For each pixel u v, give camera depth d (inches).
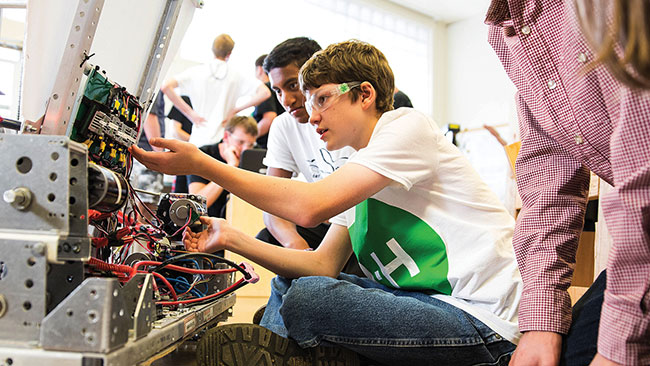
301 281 48.5
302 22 250.4
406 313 46.4
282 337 45.3
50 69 37.5
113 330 29.3
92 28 37.4
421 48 301.7
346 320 46.3
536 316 39.4
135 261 51.0
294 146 83.4
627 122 29.9
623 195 29.7
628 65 26.7
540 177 43.5
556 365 37.5
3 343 30.2
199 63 215.6
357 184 48.2
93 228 46.2
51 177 31.6
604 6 25.5
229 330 43.6
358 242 56.4
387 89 56.4
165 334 36.1
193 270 50.4
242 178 46.5
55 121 38.0
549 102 39.3
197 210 55.2
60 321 29.1
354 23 271.0
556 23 37.9
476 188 53.3
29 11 35.6
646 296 29.6
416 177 50.6
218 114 177.9
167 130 198.7
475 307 48.9
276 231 84.5
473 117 298.2
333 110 53.5
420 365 48.2
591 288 42.1
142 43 51.4
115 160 44.9
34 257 30.7
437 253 52.2
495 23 41.6
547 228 41.9
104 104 41.8
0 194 31.9
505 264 50.2
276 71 71.1
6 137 31.8
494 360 47.8
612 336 30.5
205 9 217.0
